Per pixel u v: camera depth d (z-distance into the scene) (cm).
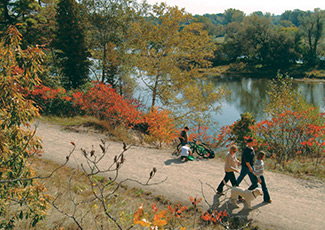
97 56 3003
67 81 2622
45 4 2839
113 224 493
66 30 2508
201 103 2345
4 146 414
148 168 1055
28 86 461
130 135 1550
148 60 2473
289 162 1134
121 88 2858
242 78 6888
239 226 692
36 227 507
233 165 835
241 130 1463
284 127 1345
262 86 5628
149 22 2433
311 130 1280
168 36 2372
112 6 2795
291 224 708
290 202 817
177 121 2291
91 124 1565
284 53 7869
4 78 433
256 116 3145
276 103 1725
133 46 2589
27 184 439
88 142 1319
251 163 823
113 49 2912
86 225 522
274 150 1314
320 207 791
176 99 2409
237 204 800
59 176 873
